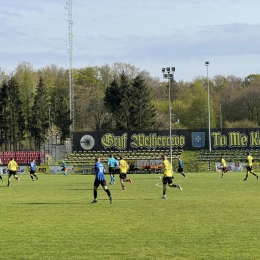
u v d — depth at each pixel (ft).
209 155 290.97
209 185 149.89
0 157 302.66
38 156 302.86
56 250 53.16
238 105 465.47
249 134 291.58
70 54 358.43
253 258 48.42
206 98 442.91
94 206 92.73
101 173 98.27
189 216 76.59
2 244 56.49
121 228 66.13
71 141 317.42
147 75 574.56
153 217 75.97
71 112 342.85
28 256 50.55
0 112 387.34
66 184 168.35
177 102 477.77
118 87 401.90
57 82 510.17
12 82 390.63
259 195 112.68
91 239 58.85
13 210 87.76
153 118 399.85
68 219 75.25
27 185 165.48
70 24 361.10
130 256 49.93
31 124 390.83
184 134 298.15
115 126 400.06
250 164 176.45
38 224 70.54
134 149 300.61
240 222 69.87
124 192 127.03
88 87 480.64
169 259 48.44
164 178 106.93
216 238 58.34
